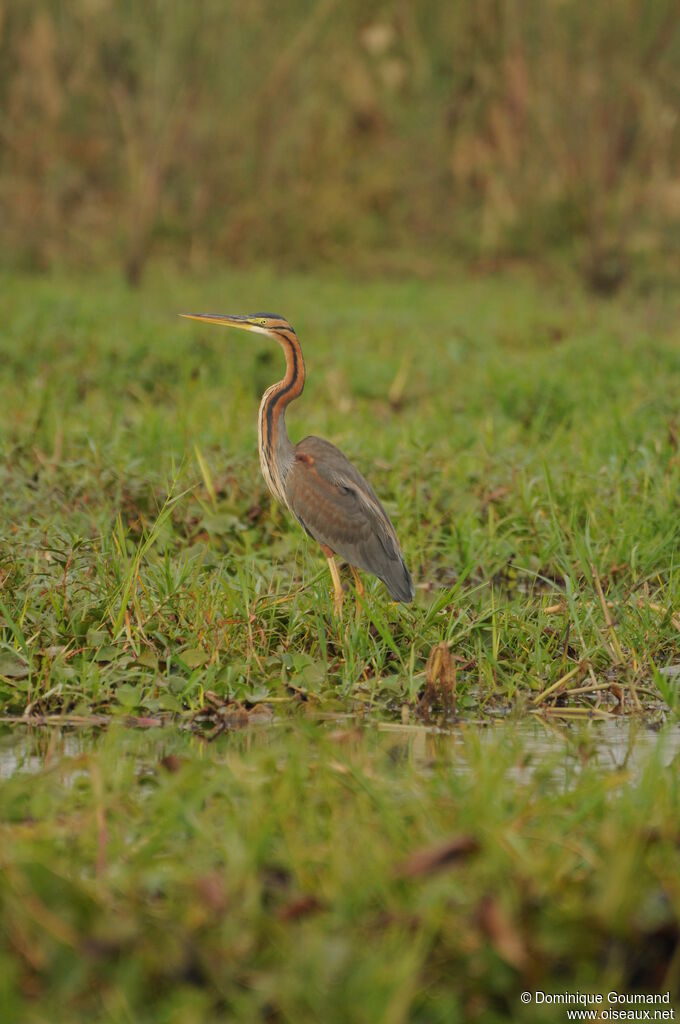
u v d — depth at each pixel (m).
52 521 12.49
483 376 19.06
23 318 21.70
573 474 14.04
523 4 31.75
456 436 16.03
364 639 10.70
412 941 5.97
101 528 12.35
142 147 29.69
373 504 11.48
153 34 29.59
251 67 31.84
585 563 11.62
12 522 12.44
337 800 7.65
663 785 7.52
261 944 6.01
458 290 29.41
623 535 12.52
